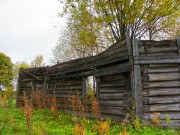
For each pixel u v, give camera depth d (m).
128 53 11.72
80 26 20.89
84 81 16.05
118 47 12.65
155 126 10.98
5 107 19.22
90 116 14.53
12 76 69.81
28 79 23.31
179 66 11.48
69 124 13.26
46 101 19.36
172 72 11.47
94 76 14.49
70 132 10.90
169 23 18.91
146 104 11.24
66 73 18.06
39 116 15.70
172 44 11.64
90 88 18.47
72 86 17.23
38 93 20.22
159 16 18.59
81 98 15.76
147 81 11.39
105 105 13.45
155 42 11.67
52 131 11.08
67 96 17.58
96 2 18.69
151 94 11.30
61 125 13.14
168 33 20.45
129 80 12.03
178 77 11.44
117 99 12.70
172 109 11.20
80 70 16.27
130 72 11.70
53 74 19.88
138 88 11.24
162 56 11.38
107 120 12.73
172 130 10.50
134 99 11.27
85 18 19.67
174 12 18.47
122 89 12.42
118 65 12.66
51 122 13.79
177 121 11.09
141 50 11.55
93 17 19.70
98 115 13.20
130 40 11.84
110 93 13.19
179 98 11.30
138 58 11.38
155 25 19.48
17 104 23.84
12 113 16.75
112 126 11.98
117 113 12.54
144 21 17.73
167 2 17.23
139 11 17.70
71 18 20.02
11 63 71.94
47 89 20.88
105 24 19.52
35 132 10.49
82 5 19.00
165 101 11.26
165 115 11.12
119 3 18.14
